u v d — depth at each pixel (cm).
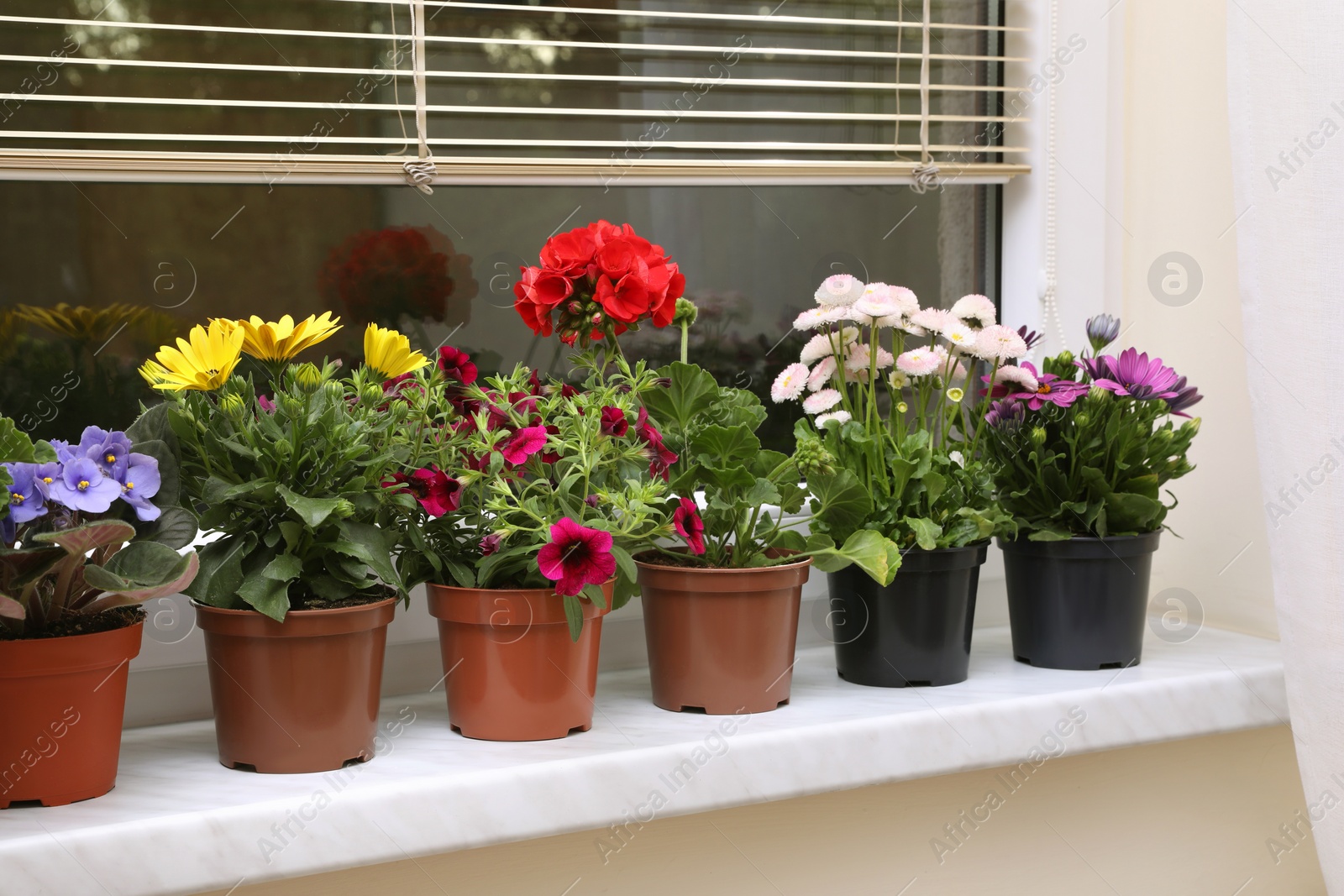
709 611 101
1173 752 131
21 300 106
